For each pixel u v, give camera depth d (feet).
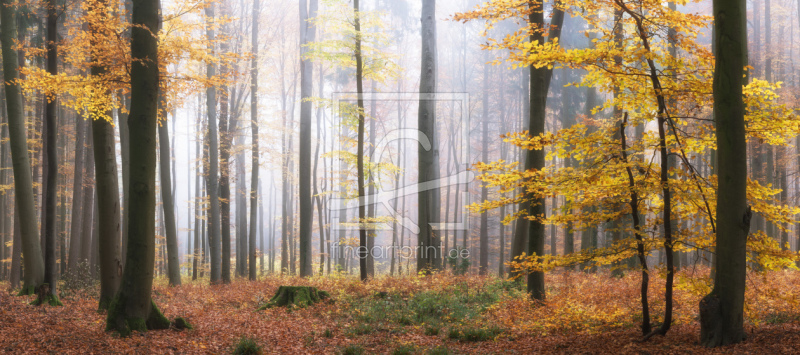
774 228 70.59
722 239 22.56
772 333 23.45
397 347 28.35
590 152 25.05
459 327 32.96
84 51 33.37
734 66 21.54
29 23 51.62
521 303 36.35
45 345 25.21
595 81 25.63
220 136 77.77
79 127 64.34
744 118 22.94
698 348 22.31
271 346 28.96
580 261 25.77
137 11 29.30
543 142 24.91
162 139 62.49
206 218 93.91
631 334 26.68
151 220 30.22
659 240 24.14
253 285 55.62
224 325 33.76
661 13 23.38
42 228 58.39
